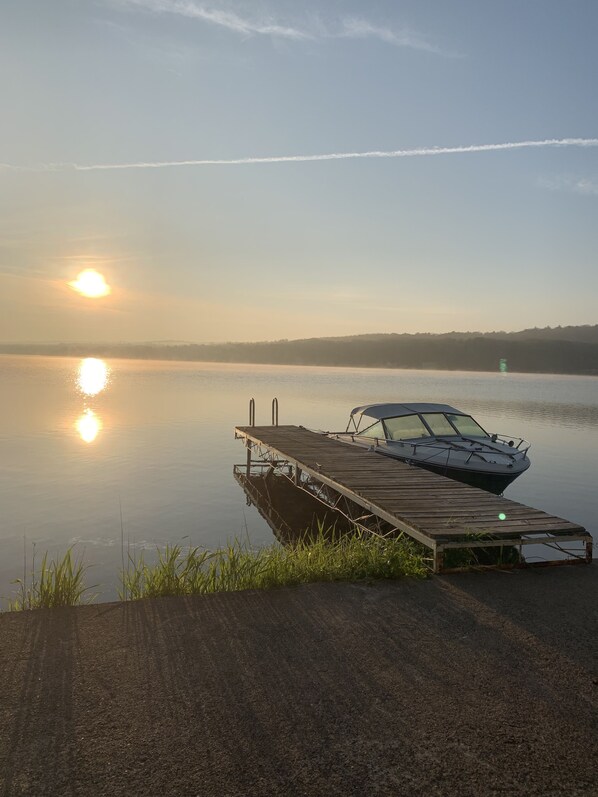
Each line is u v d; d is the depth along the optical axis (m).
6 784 2.70
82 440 29.00
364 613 4.79
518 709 3.38
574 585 5.51
